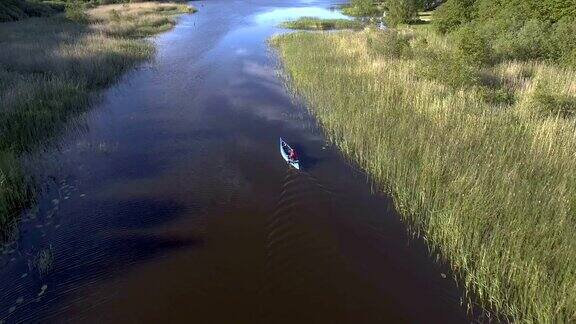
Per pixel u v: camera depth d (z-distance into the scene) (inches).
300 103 1232.2
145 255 660.7
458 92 1081.4
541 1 1562.5
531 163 759.7
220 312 561.9
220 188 830.5
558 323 515.5
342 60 1467.8
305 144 997.8
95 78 1368.1
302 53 1596.9
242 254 664.4
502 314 557.0
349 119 1042.7
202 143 999.6
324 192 818.8
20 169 834.2
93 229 715.4
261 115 1149.7
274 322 546.9
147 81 1422.2
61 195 802.2
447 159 801.6
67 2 2731.3
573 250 571.2
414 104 1051.3
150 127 1079.0
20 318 552.1
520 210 654.5
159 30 2174.0
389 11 2367.1
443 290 599.2
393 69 1305.4
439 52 1348.4
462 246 641.0
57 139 995.3
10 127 962.1
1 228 708.0
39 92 1131.3
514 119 920.3
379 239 698.8
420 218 738.2
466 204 686.5
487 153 791.1
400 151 868.0
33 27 1900.8
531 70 1269.7
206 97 1274.6
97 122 1104.8
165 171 887.1
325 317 553.9
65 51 1496.1
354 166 909.2
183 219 743.1
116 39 1843.0
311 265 643.5
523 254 599.2
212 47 1856.5
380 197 808.3
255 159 930.7
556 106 963.3
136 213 756.6
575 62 1252.5
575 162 753.6
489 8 1754.4
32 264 640.4
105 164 908.6
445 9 1907.0
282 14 2802.7
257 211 765.3
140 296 586.6
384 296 588.7
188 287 601.6
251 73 1491.1
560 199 661.3
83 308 566.9
